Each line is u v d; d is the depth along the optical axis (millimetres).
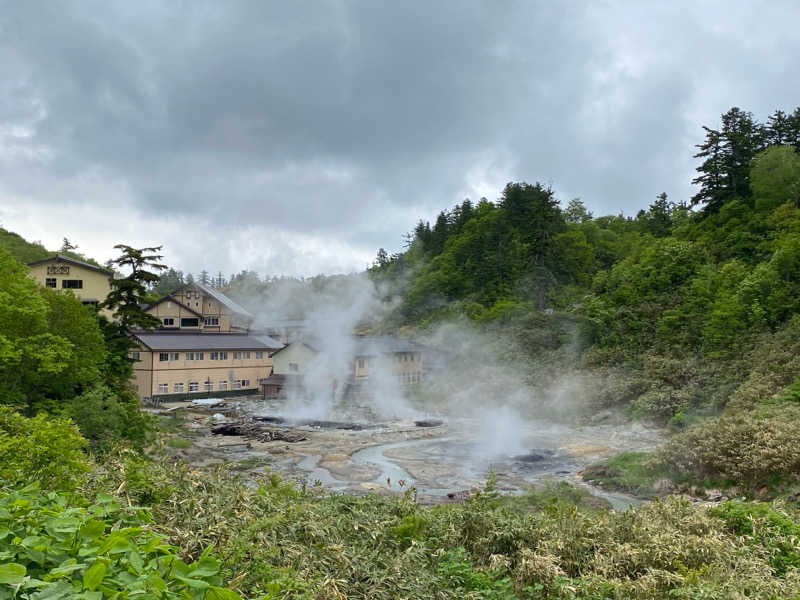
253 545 5984
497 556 9453
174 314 66250
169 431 35562
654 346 47656
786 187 57625
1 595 2834
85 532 3779
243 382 58062
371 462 29750
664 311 50594
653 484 24125
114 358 34031
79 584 3092
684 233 67500
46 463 6828
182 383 53406
